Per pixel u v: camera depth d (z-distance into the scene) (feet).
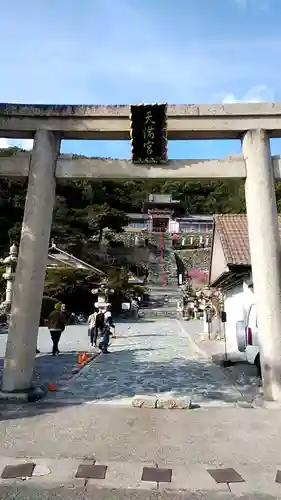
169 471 14.40
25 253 25.89
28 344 25.26
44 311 94.53
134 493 12.85
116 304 123.13
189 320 112.06
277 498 12.59
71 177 27.48
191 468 14.71
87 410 22.47
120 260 185.78
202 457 15.79
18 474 14.05
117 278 125.39
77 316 106.11
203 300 70.49
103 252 186.29
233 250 47.80
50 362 42.06
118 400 25.18
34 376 33.73
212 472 14.37
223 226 58.90
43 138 27.35
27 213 26.48
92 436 18.11
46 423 19.99
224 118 27.30
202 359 44.68
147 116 26.91
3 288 93.97
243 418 20.98
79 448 16.61
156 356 47.39
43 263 26.35
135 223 256.93
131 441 17.51
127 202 225.97
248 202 26.58
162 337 69.72
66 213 172.76
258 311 25.16
